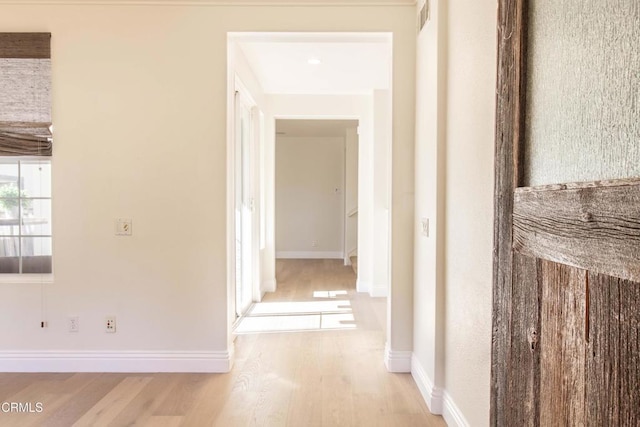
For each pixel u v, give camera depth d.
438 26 2.34
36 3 2.87
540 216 1.10
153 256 2.92
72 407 2.45
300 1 2.85
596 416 0.87
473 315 1.92
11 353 2.94
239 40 3.00
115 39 2.88
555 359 1.02
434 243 2.40
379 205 5.27
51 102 2.89
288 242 8.66
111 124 2.89
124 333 2.93
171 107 2.89
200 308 2.92
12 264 3.02
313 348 3.43
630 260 0.78
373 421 2.31
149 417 2.33
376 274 5.27
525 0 1.21
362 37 2.96
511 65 1.27
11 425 2.24
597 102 0.91
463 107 2.06
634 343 0.77
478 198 1.87
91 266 2.92
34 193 3.02
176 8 2.87
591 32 0.93
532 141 1.19
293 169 8.61
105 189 2.91
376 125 5.25
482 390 1.82
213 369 2.93
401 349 2.96
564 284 0.99
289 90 5.22
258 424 2.27
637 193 0.76
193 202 2.91
